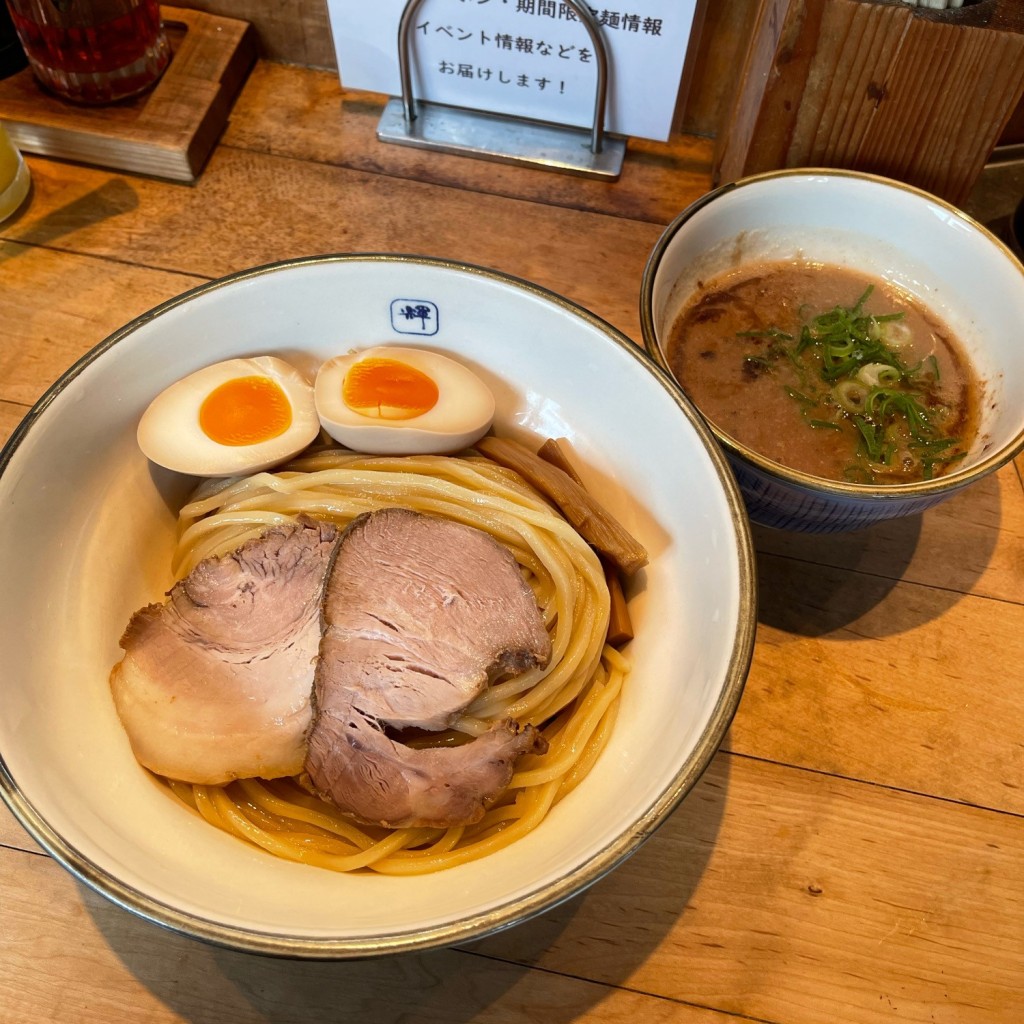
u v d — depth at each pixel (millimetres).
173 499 342
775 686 344
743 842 318
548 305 322
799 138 388
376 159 440
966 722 342
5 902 299
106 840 252
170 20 445
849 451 348
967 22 344
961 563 371
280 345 343
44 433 292
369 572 312
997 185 452
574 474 344
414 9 391
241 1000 291
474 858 286
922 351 370
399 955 232
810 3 342
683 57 389
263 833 291
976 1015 299
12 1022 287
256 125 446
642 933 304
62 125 414
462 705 298
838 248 384
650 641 312
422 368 343
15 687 269
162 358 321
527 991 295
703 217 359
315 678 297
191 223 420
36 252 411
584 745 304
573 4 374
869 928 308
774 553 370
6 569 278
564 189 437
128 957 295
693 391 358
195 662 302
